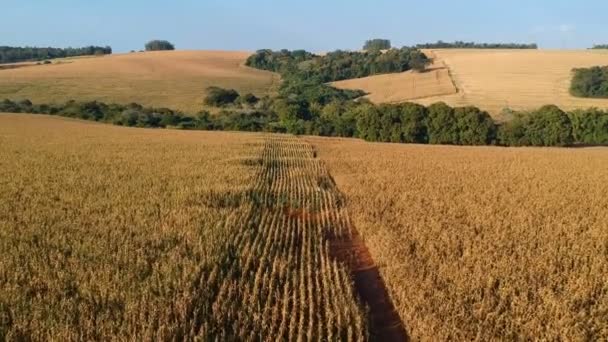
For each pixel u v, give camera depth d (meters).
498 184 33.69
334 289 14.77
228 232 20.02
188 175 34.81
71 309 12.59
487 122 77.88
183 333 11.80
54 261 15.96
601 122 75.81
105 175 34.03
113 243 18.25
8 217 22.17
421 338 12.09
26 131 71.69
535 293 14.40
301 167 43.59
